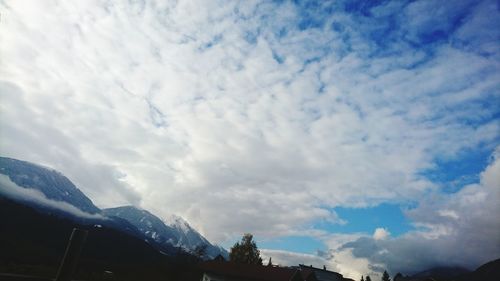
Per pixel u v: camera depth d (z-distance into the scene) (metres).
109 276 53.25
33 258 74.38
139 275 69.94
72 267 5.59
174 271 73.31
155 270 82.56
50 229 160.50
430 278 85.00
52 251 112.00
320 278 74.94
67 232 166.38
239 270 62.66
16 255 70.06
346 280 82.75
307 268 74.38
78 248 5.71
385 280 159.12
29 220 159.50
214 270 62.62
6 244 78.38
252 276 59.31
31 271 39.47
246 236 88.19
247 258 85.75
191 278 69.25
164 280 67.94
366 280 142.50
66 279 5.50
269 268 62.94
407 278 92.88
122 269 79.62
